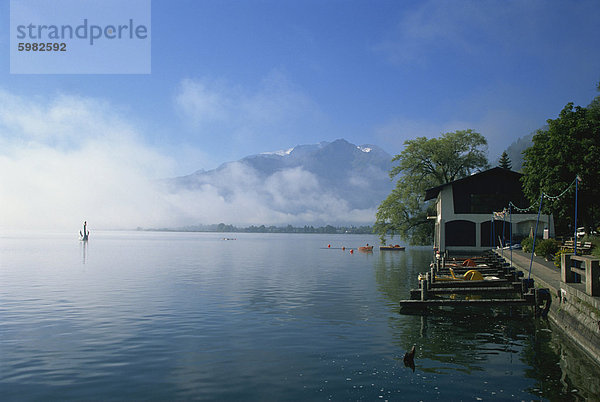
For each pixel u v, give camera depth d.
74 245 95.75
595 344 11.34
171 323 15.70
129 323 15.70
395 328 15.16
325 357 11.65
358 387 9.48
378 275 33.66
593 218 37.72
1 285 26.44
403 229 67.88
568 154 33.25
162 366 10.88
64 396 9.02
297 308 18.84
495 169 49.59
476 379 9.97
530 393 9.14
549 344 13.05
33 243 104.44
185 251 76.31
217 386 9.55
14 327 15.02
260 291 24.22
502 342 13.30
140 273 34.56
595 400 8.77
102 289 24.75
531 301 17.34
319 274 34.47
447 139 66.38
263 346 12.71
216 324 15.58
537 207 38.22
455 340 13.52
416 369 10.67
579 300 13.25
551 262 27.28
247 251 79.38
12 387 9.49
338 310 18.45
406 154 67.62
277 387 9.48
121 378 10.05
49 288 25.09
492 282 20.97
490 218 49.78
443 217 50.62
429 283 20.50
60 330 14.59
